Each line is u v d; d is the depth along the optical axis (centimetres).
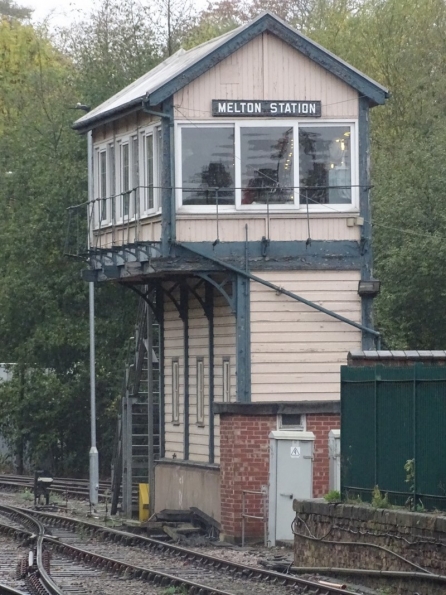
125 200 3456
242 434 3045
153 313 3728
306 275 3128
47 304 5681
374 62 5641
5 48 8100
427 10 5691
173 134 3095
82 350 5691
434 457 2109
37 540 3019
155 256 3144
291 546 2916
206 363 3353
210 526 3219
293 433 2941
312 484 2991
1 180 6375
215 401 3281
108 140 3597
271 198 3134
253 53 3130
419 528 2050
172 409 3628
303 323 3109
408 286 4288
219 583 2283
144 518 3656
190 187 3109
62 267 5709
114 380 5619
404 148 4853
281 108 3133
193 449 3447
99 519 3812
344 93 3169
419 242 4244
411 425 2188
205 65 3088
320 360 3112
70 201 5647
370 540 2209
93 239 3666
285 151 3144
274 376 3094
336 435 2905
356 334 3133
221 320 3247
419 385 2167
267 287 3105
